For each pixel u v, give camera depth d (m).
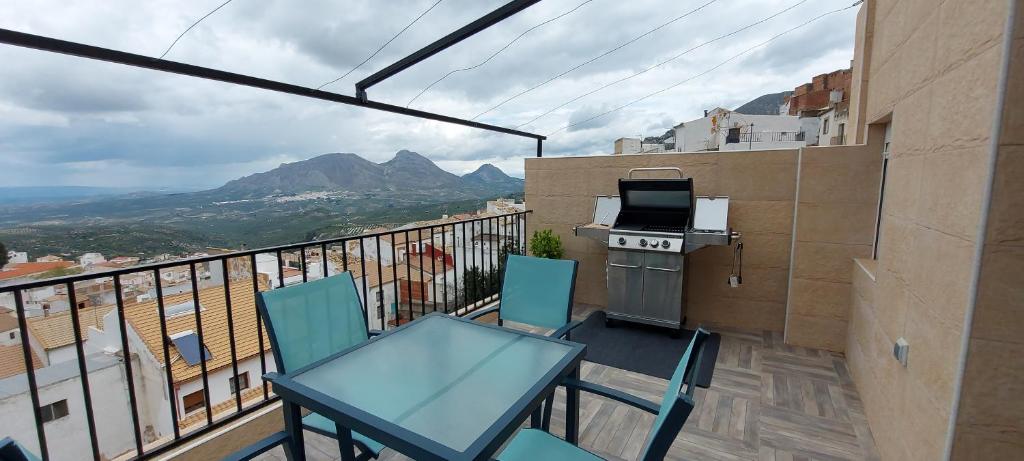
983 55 1.34
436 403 1.33
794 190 3.53
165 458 1.91
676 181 3.62
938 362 1.54
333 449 2.19
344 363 1.61
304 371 1.54
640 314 3.82
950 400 1.43
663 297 3.71
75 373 7.98
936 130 1.68
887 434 2.04
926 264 1.70
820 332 3.41
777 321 3.76
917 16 1.99
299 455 1.49
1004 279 1.29
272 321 1.74
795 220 3.45
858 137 3.35
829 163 3.28
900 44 2.27
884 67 2.64
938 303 1.57
